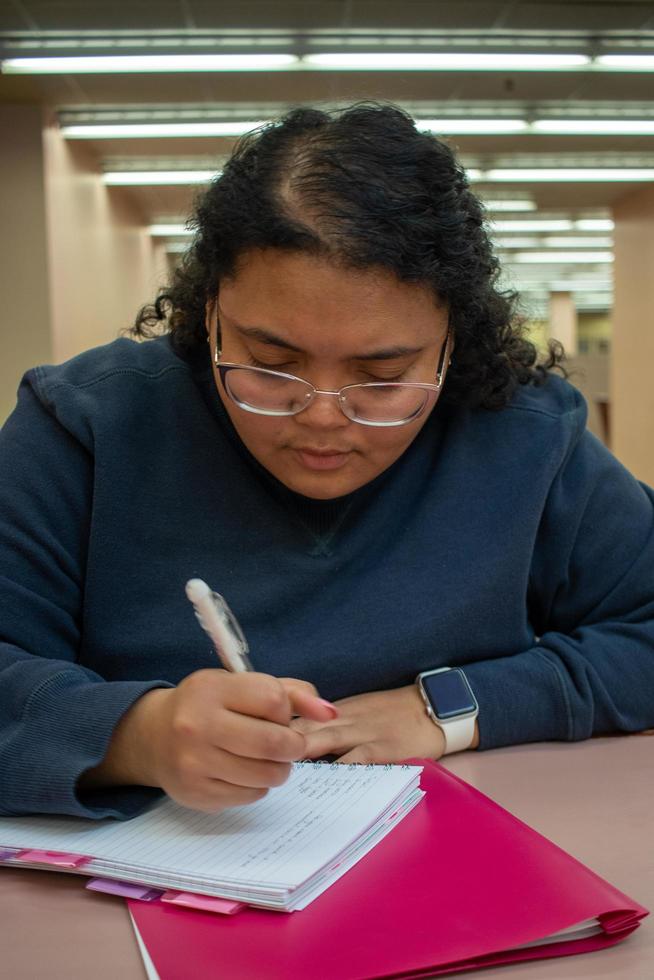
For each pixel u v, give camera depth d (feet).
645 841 2.13
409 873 1.87
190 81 18.40
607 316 70.18
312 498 2.71
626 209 29.91
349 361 2.25
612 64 17.53
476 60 17.28
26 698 2.25
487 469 3.06
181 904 1.78
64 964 1.65
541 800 2.38
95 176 24.70
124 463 2.81
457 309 2.48
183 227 3.00
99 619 2.80
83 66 17.61
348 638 2.81
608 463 3.30
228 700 1.91
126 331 3.56
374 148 2.21
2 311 20.21
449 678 2.79
